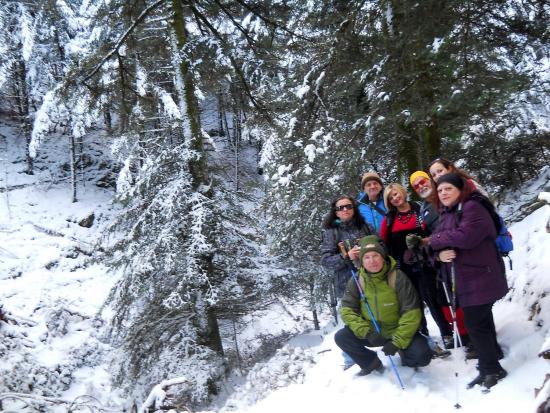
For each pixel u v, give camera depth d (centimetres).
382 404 386
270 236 1250
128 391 1046
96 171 2397
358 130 741
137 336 1070
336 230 486
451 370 407
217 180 1146
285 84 1016
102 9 1053
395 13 570
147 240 1063
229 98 1279
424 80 580
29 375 1070
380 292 412
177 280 1052
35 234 1838
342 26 667
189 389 939
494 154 828
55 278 1617
